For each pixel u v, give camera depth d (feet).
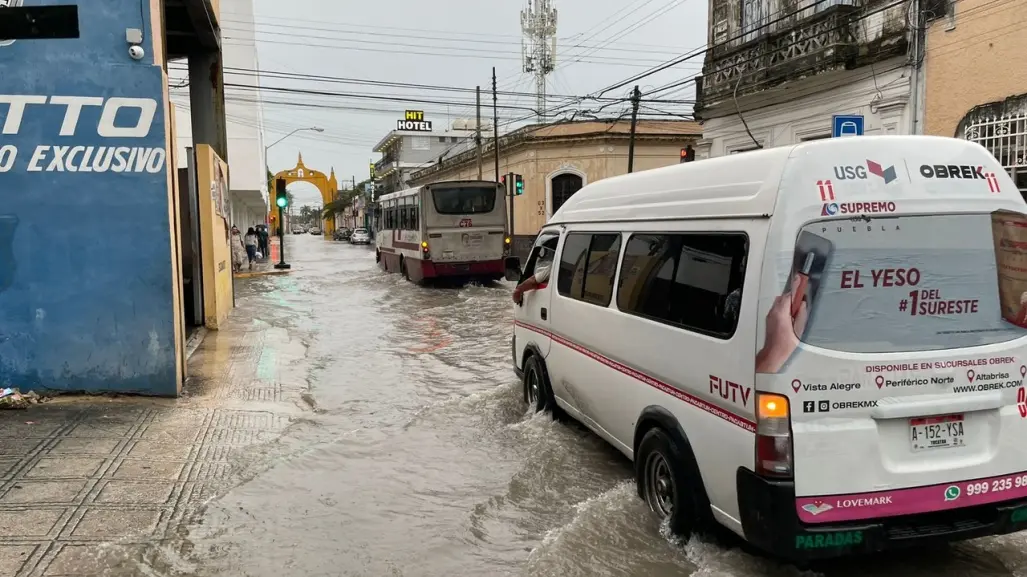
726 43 58.75
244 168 121.70
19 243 21.67
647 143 108.58
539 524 14.78
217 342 35.24
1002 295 11.61
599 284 17.33
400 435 20.80
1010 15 36.37
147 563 12.33
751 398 11.03
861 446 10.83
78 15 21.47
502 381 28.48
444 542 13.83
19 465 16.55
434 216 64.59
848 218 10.98
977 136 38.37
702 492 12.66
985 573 12.23
